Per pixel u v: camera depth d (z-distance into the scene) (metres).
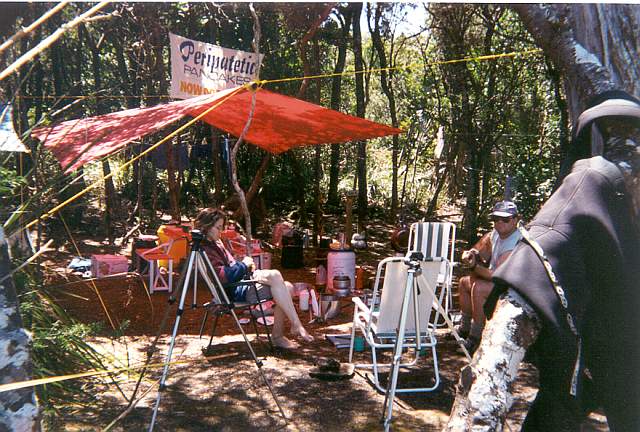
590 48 2.55
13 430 1.30
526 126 12.34
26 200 3.28
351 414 3.98
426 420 3.92
